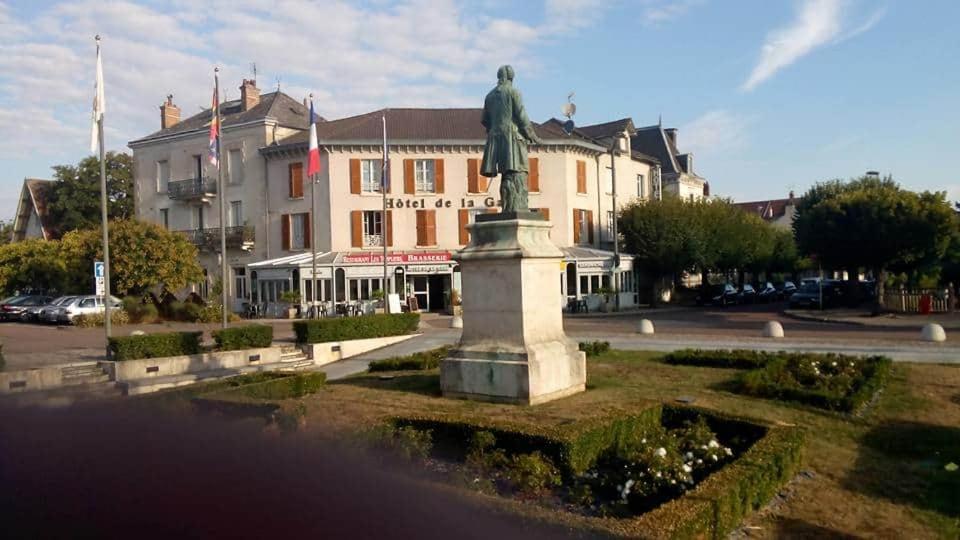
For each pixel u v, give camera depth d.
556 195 40.69
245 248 41.12
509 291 10.66
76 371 16.11
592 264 39.78
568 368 11.12
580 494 6.94
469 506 5.32
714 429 9.35
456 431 8.44
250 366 18.59
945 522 6.96
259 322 35.00
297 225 39.97
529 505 5.63
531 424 8.33
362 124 40.28
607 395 11.02
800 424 10.20
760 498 7.04
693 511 5.71
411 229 39.41
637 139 58.66
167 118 48.25
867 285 44.34
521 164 11.20
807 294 38.62
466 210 39.66
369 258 38.03
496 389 10.55
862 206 30.66
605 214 44.66
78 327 31.23
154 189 45.19
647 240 43.12
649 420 9.48
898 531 6.73
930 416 10.74
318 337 20.83
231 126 41.59
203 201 42.84
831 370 13.42
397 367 15.69
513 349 10.53
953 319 28.45
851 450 9.30
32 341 24.33
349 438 7.30
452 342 22.44
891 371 13.79
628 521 5.45
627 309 41.56
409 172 39.31
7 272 41.59
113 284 33.53
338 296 38.12
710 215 44.09
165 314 35.53
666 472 7.22
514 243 10.65
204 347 18.92
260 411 9.09
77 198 53.00
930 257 31.23
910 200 29.98
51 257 39.28
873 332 23.58
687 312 38.72
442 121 41.56
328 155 38.69
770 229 56.44
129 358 16.70
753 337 21.59
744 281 64.12
